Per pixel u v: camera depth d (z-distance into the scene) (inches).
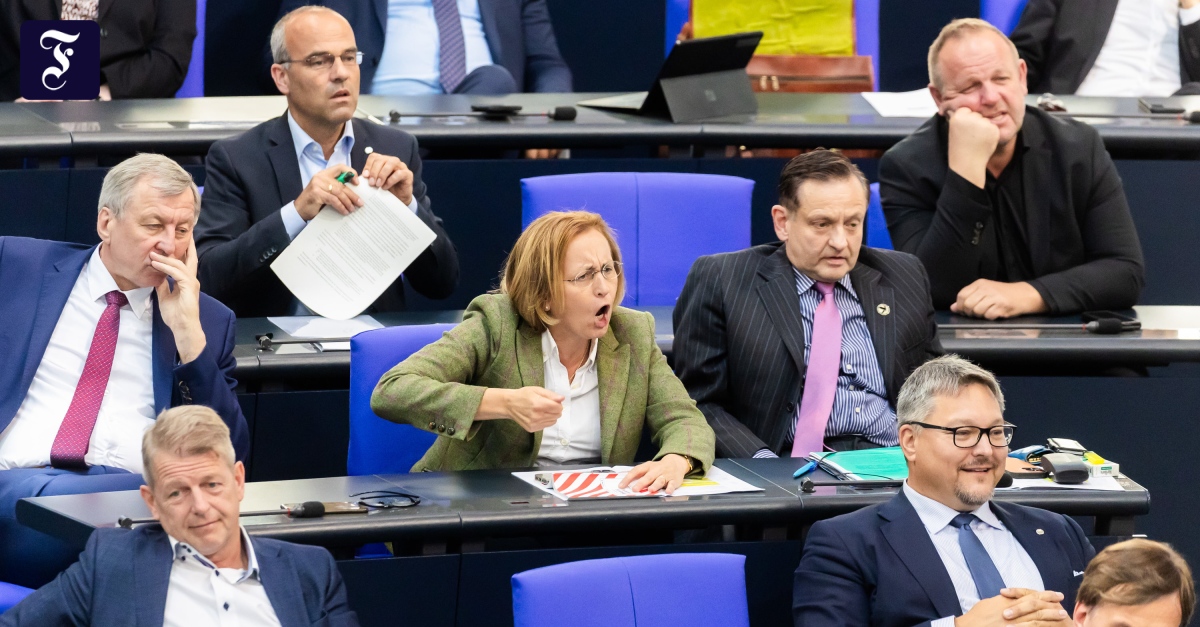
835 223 408.5
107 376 384.2
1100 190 491.5
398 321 449.1
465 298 551.2
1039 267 490.0
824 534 339.0
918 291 425.1
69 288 391.5
